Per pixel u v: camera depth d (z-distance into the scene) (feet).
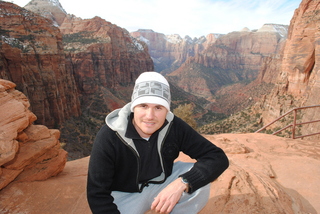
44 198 8.14
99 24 334.65
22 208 7.48
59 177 10.42
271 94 153.69
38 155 9.32
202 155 5.65
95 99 217.77
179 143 5.76
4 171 8.12
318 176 11.09
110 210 4.70
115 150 5.01
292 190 9.97
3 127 7.32
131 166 5.24
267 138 18.69
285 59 145.89
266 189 8.16
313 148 16.07
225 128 184.34
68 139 125.08
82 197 8.49
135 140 5.09
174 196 4.77
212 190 7.94
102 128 5.35
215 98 510.58
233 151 14.61
